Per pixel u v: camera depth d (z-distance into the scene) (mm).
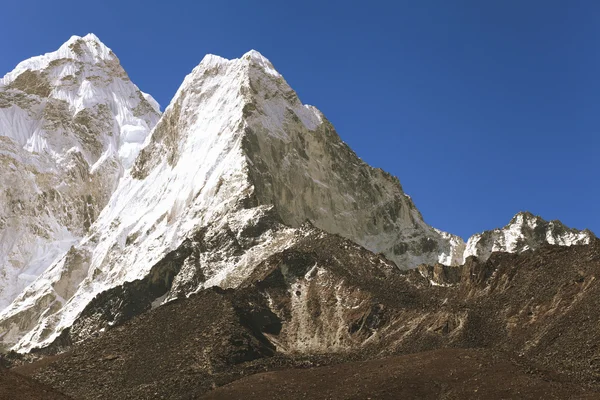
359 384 155250
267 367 176000
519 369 152375
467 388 149500
